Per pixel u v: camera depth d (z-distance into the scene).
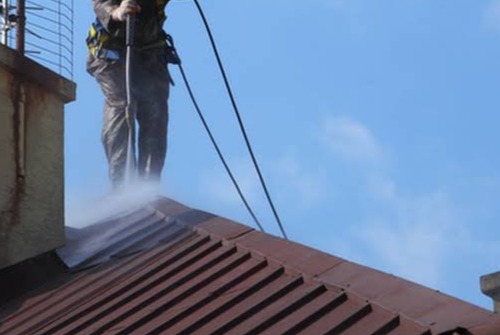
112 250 20.41
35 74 21.83
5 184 21.06
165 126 24.56
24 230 20.98
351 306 15.10
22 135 21.50
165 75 24.66
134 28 23.83
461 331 13.41
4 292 20.45
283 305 15.68
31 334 18.14
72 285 19.75
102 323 17.20
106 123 24.23
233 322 15.68
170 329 16.22
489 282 17.12
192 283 17.44
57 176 21.80
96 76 24.31
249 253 17.70
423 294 14.60
